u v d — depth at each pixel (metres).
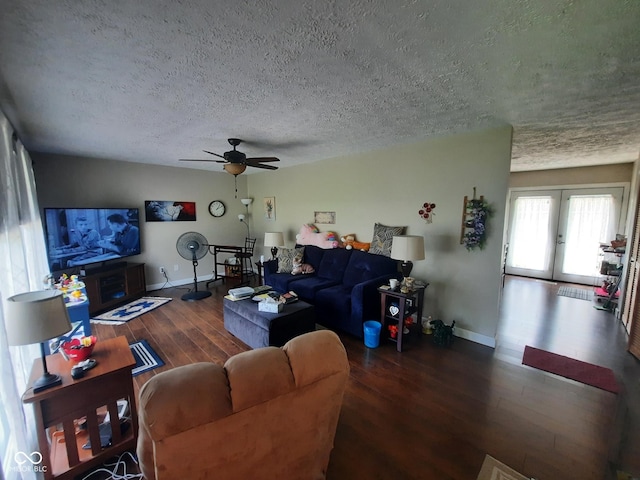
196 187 5.64
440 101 2.25
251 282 5.66
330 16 1.23
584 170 5.44
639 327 2.85
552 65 1.68
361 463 1.63
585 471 1.59
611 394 2.27
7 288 1.74
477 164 3.10
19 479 1.33
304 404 1.19
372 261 3.73
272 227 5.98
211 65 1.66
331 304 3.43
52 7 1.13
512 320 3.83
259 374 1.06
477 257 3.17
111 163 4.61
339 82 1.90
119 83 1.88
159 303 4.40
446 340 3.13
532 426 1.93
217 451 1.02
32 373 1.57
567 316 3.98
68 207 4.24
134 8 1.15
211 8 1.17
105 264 4.46
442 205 3.39
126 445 1.70
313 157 4.63
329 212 4.75
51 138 3.26
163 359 2.80
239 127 2.91
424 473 1.57
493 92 2.07
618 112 2.50
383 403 2.15
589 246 5.51
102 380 1.59
